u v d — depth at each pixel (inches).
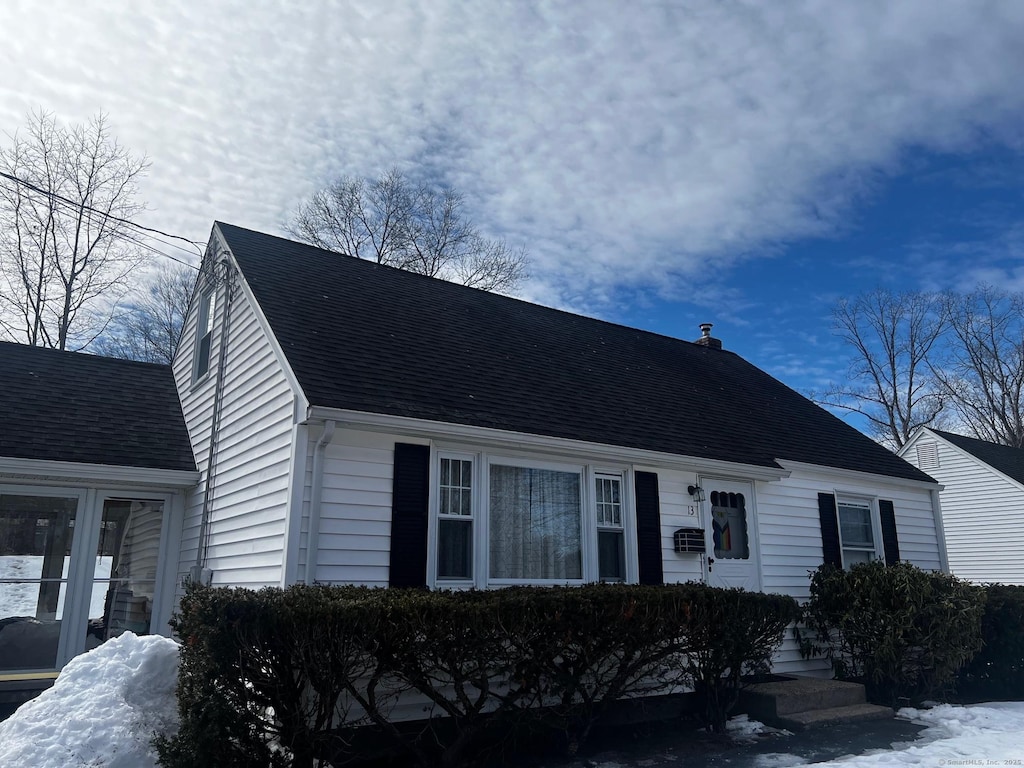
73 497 348.5
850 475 447.8
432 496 278.7
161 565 365.4
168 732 213.9
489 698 260.1
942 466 941.2
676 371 511.8
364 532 259.1
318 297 352.2
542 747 256.1
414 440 278.4
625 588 261.6
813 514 427.5
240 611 186.1
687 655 284.5
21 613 332.8
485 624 215.0
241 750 186.7
